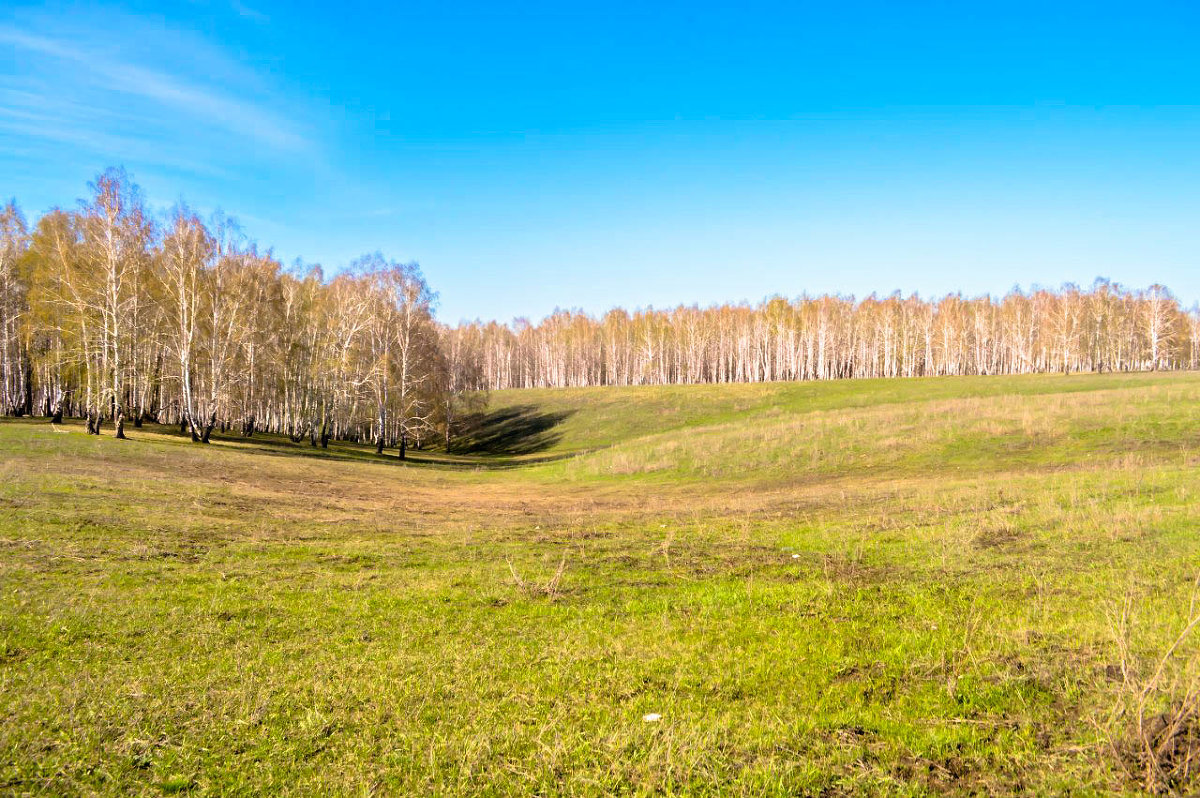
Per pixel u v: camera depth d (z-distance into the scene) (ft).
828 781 18.30
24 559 41.39
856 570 42.98
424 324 194.70
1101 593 33.86
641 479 124.16
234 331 160.25
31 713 22.16
